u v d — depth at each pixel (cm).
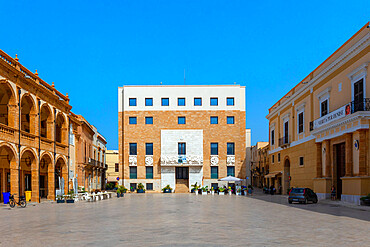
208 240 1065
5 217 1798
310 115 3703
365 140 2570
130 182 5650
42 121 3638
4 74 2433
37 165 2942
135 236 1148
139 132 5731
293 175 4234
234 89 5819
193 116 5772
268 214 1912
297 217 1747
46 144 3155
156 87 5803
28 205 2684
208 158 5716
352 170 2736
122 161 5753
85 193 3700
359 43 2662
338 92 3070
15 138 2566
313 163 3566
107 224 1475
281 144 4712
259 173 8131
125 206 2594
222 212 2041
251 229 1308
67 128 3728
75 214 1953
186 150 5697
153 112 5762
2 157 3042
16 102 2605
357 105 2681
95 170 5778
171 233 1210
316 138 3416
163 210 2197
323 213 1967
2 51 2431
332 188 2981
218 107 5794
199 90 5822
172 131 5728
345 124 2786
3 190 3070
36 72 3031
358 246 972
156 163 5684
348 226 1391
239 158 5712
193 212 2042
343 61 2953
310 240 1064
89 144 5309
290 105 4400
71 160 4000
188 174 5712
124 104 5775
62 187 3275
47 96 3184
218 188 4991
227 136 5753
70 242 1045
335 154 3116
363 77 2633
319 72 3556
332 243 1016
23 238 1127
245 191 4769
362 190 2519
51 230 1303
